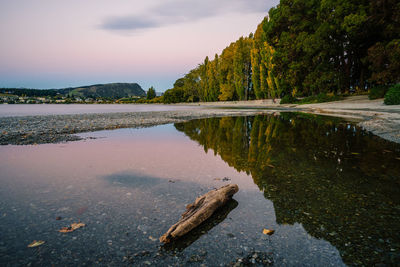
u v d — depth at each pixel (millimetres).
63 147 7863
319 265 2066
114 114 25125
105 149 7520
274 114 21625
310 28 28750
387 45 18688
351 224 2768
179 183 4305
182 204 3400
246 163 5629
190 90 90188
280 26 31875
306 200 3469
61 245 2404
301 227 2734
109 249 2332
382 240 2436
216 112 26812
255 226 2781
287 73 32781
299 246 2369
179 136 10172
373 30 23203
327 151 6551
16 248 2350
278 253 2256
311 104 30141
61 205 3381
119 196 3709
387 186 3906
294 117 17703
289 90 42125
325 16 25328
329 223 2809
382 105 18625
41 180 4500
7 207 3318
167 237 2434
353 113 16547
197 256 2215
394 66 18578
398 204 3256
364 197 3510
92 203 3447
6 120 17328
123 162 5844
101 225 2814
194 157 6344
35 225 2816
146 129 12742
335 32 26219
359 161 5430
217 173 4895
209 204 3047
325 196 3584
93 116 22016
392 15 19672
